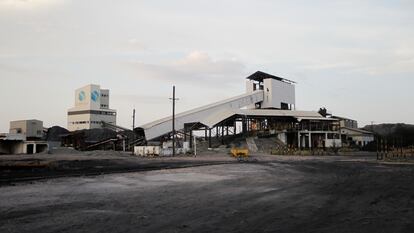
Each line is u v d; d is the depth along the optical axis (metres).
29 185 18.28
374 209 11.77
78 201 13.40
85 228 8.92
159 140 79.31
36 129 98.12
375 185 18.94
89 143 84.38
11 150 74.56
